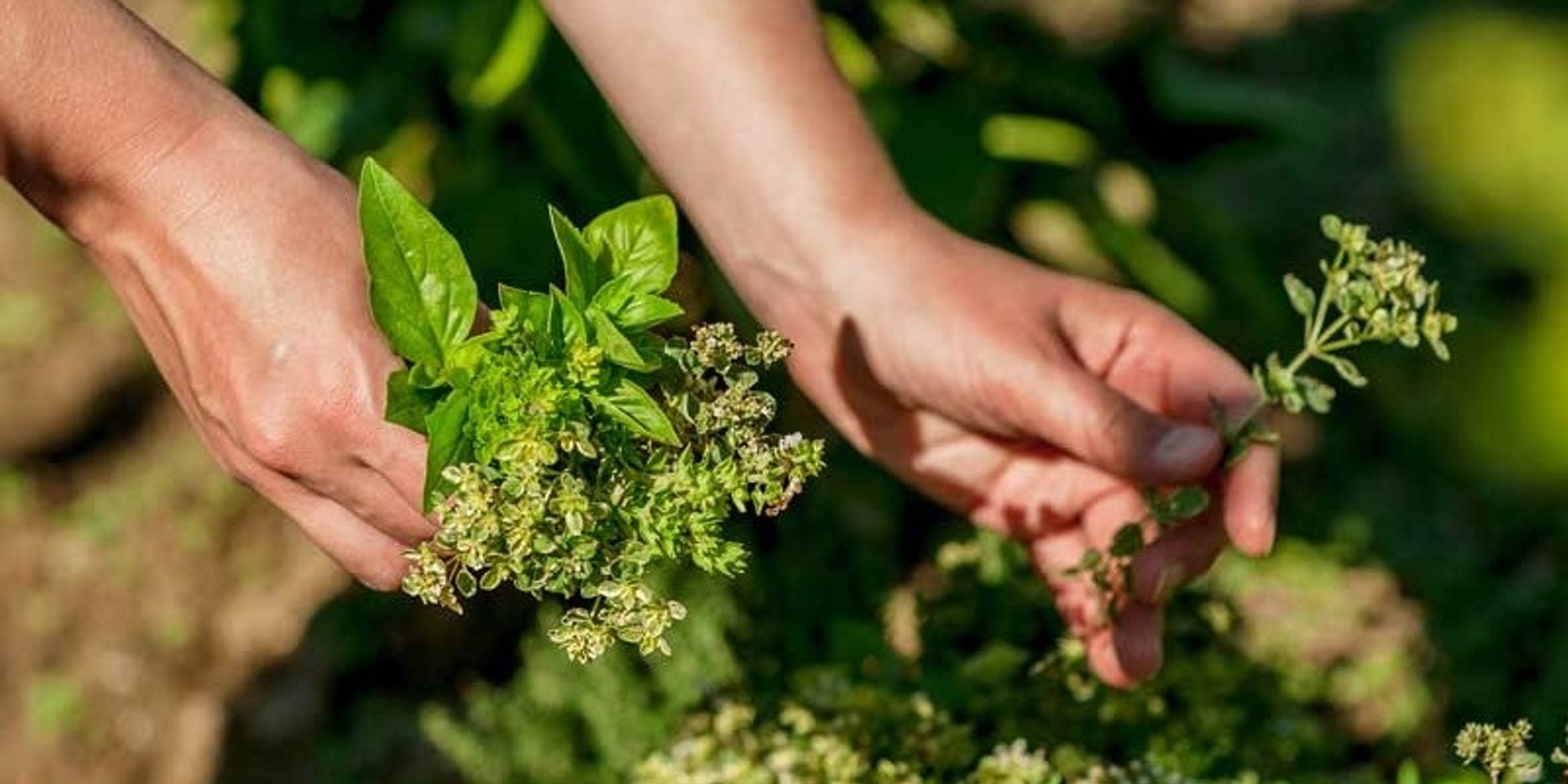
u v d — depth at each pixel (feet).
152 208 5.65
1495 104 15.24
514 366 4.91
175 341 5.82
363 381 5.53
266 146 5.74
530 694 10.61
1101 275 13.53
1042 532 8.13
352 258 5.66
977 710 8.61
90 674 12.87
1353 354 13.75
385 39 13.74
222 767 12.12
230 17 14.56
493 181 12.81
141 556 13.52
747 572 10.50
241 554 13.42
